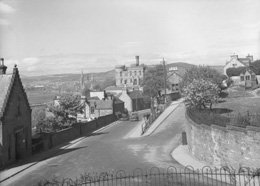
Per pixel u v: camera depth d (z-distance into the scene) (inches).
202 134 962.1
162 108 2620.6
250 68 3499.0
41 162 1114.1
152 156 1103.0
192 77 2438.5
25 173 957.2
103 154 1187.9
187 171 852.6
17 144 1159.6
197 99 1487.5
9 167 1033.5
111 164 1004.6
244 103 1786.4
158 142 1413.6
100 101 3051.2
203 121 970.1
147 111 3747.5
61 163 1071.6
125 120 2628.0
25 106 1224.2
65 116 1724.9
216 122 894.4
